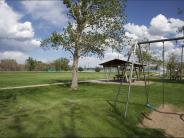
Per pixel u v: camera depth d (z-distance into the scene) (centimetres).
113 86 2481
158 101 1419
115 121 869
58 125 791
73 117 902
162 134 762
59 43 1972
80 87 2344
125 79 3297
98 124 816
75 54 2103
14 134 702
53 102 1347
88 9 2086
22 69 8644
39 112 1005
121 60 3203
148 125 877
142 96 1636
